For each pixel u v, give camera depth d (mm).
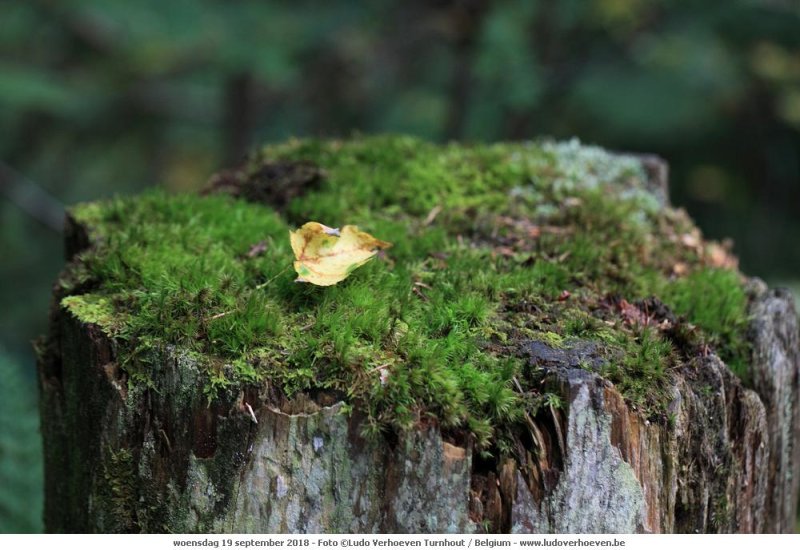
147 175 8945
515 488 1765
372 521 1747
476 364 1866
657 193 3279
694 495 2016
